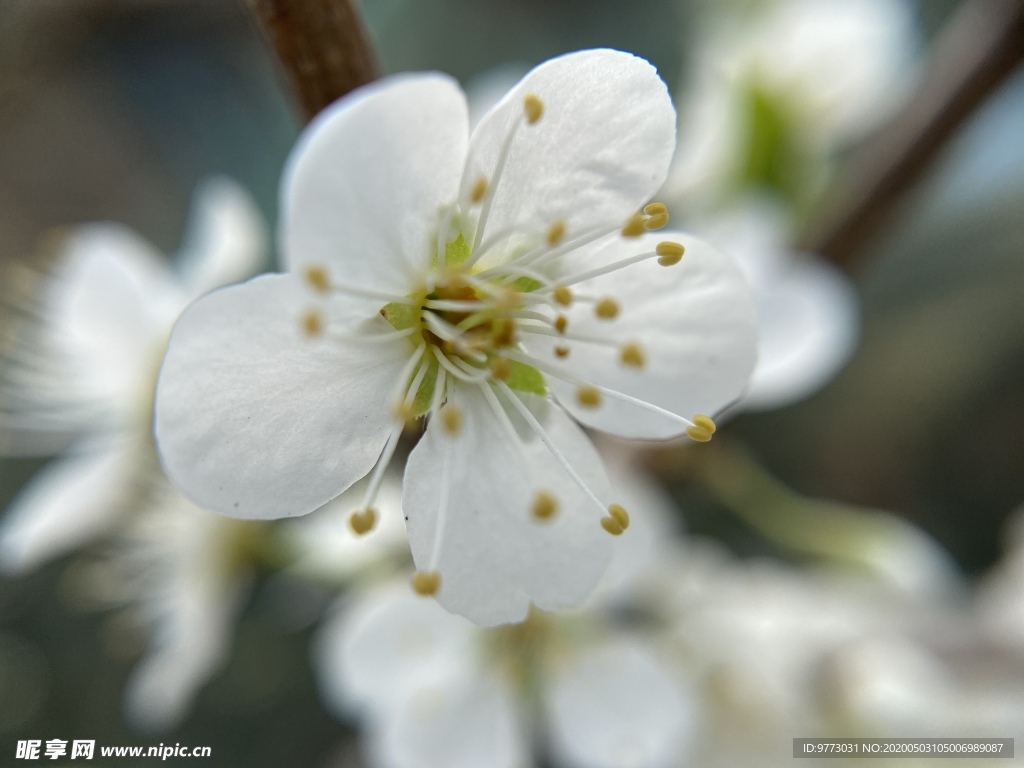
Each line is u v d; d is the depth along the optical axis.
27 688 0.19
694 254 0.07
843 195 0.10
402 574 0.10
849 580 0.10
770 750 0.10
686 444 0.10
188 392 0.07
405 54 0.25
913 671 0.10
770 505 0.10
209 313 0.07
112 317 0.10
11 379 0.11
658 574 0.10
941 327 0.23
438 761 0.10
